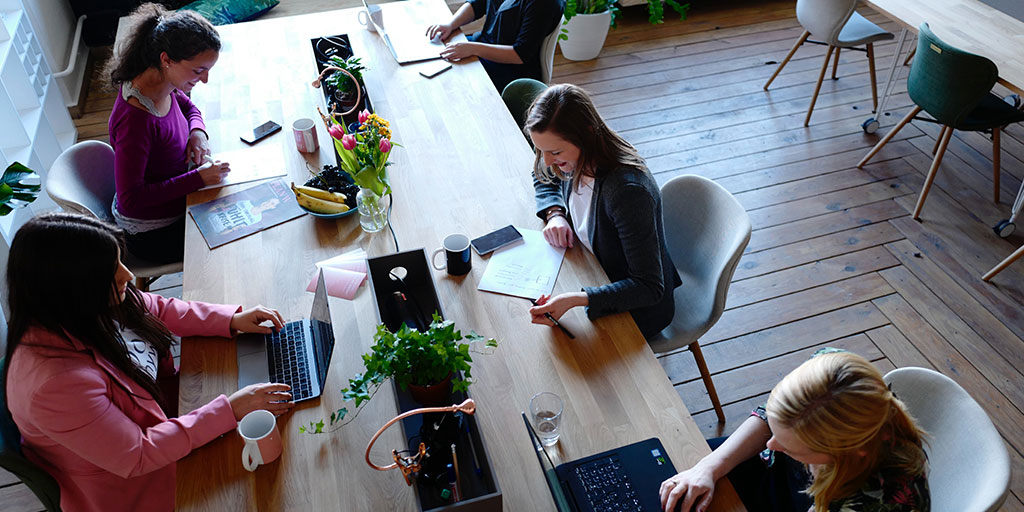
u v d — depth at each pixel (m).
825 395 1.28
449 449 1.56
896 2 3.67
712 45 4.98
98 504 1.67
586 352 1.83
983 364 2.80
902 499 1.33
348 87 2.83
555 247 2.16
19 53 3.59
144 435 1.56
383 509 1.48
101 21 4.53
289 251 2.17
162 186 2.39
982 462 1.45
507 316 1.93
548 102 1.88
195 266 2.12
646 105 4.37
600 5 4.58
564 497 1.47
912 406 1.62
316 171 2.51
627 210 1.89
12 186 2.25
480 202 2.35
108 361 1.61
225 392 1.76
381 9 3.31
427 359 1.55
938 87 3.20
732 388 2.75
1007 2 3.62
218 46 2.36
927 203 3.59
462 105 2.86
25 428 1.55
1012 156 3.88
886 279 3.18
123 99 2.35
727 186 3.73
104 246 1.50
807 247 3.36
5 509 2.35
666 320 2.13
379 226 2.24
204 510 1.50
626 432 1.64
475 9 3.52
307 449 1.61
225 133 2.71
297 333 1.91
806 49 4.89
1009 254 3.28
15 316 1.50
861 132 4.11
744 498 1.77
